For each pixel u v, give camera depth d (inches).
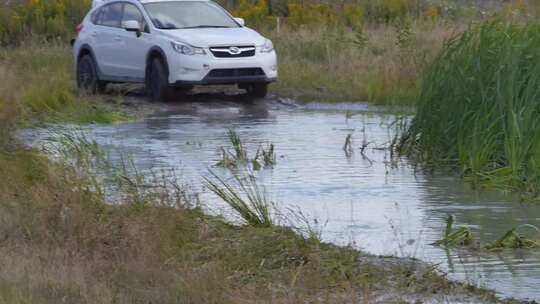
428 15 2100.1
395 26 1935.3
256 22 2080.5
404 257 692.7
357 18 2129.7
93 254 659.4
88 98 1536.7
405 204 858.8
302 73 1625.2
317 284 624.7
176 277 600.4
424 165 1027.9
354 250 695.1
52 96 1398.9
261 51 1520.7
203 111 1446.9
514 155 939.3
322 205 853.2
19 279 581.0
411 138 1083.9
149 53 1541.6
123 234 698.8
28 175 894.4
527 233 767.1
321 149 1121.4
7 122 1175.6
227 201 801.6
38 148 1075.9
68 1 2209.6
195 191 896.3
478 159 964.0
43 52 1916.8
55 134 1216.8
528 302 608.1
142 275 610.5
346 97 1523.1
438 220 804.6
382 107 1460.4
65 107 1395.2
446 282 640.4
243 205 788.6
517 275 664.4
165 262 649.0
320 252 684.1
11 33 2119.8
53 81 1488.7
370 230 773.3
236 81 1505.9
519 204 862.5
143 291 581.0
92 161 1034.7
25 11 2172.7
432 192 906.1
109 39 1612.9
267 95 1563.7
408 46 1659.7
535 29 1055.0
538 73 979.3
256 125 1307.8
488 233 767.7
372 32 1945.1
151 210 743.7
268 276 643.5
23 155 967.0
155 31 1536.7
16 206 756.0
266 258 677.3
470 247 731.4
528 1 2105.1
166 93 1524.4
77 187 832.9
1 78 1424.7
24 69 1755.7
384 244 733.9
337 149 1120.8
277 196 885.8
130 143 1168.8
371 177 968.9
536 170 923.4
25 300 546.0
